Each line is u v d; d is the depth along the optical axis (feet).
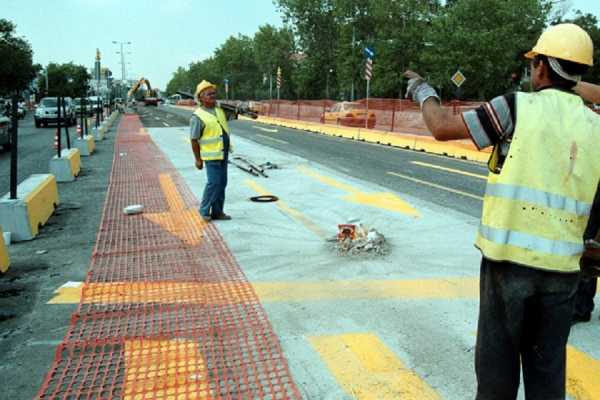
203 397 10.10
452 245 19.74
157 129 88.12
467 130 6.85
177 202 27.78
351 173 38.78
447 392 10.18
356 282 15.96
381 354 11.67
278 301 14.64
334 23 176.14
